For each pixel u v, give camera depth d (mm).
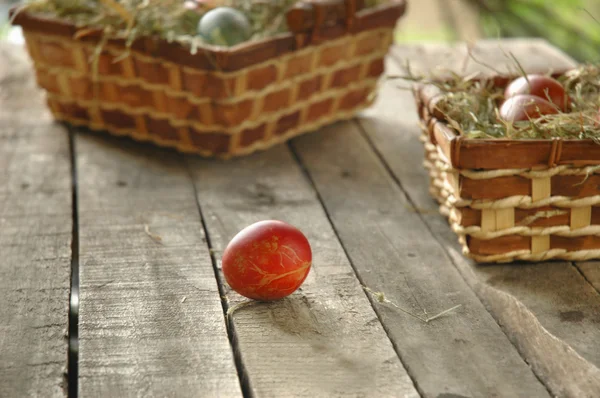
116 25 1027
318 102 1076
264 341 771
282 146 1072
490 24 2016
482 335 784
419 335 782
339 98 1096
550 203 837
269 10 1042
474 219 845
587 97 920
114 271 848
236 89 985
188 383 735
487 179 830
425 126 927
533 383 741
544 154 822
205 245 886
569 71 942
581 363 746
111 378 737
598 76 929
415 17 2191
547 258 858
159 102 1026
